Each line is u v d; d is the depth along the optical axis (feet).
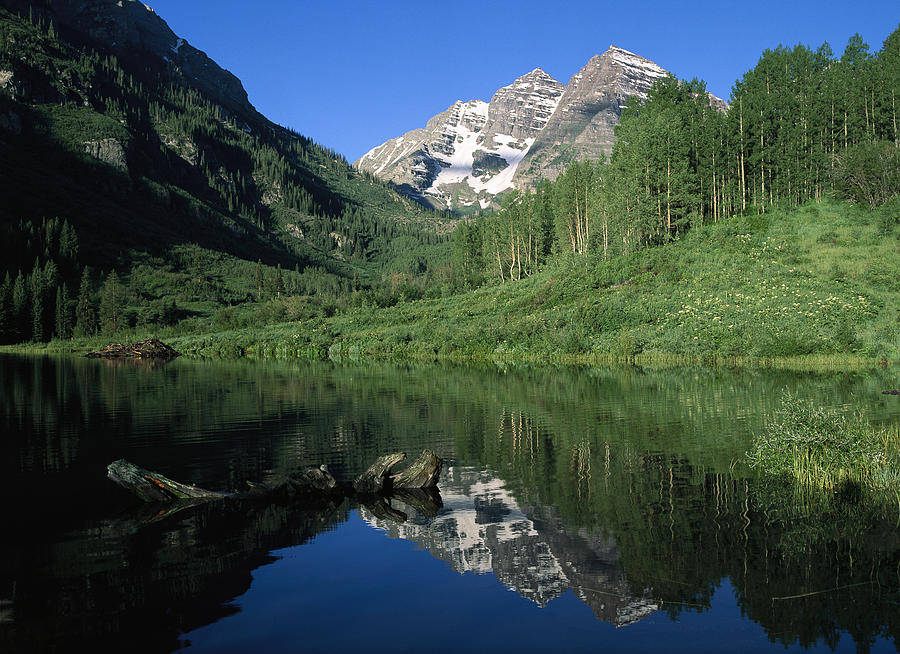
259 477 47.21
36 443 61.31
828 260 185.06
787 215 239.09
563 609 23.70
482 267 396.37
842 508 35.29
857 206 235.20
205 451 56.85
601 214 268.82
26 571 28.30
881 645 20.29
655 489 40.14
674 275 192.75
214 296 487.20
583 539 31.53
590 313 177.17
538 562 28.66
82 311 367.66
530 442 57.47
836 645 20.40
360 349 226.38
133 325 386.52
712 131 264.93
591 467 46.85
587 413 73.41
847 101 265.34
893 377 102.99
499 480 44.16
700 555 28.78
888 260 178.40
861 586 24.97
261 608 24.14
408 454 54.24
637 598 24.54
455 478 45.19
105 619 23.30
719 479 42.16
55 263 440.86
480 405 83.05
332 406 85.71
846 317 142.10
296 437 63.16
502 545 31.09
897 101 263.90
